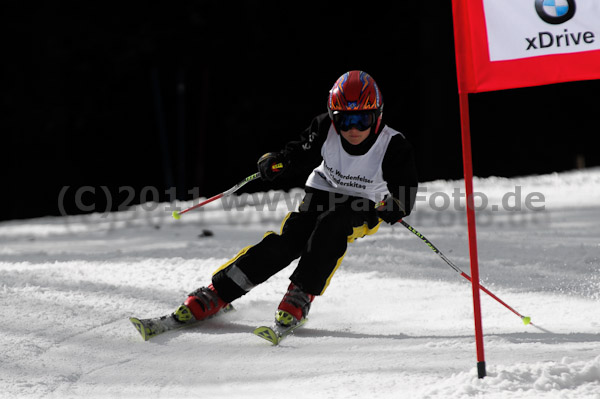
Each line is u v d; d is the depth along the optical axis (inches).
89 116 2878.9
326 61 2896.2
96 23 2869.1
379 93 507.8
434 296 637.3
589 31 403.5
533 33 406.6
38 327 528.7
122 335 523.2
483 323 538.3
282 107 2869.1
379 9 2842.0
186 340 513.7
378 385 386.6
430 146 2394.2
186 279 695.1
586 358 401.7
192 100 2864.2
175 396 408.2
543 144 2780.5
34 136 2901.1
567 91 2719.0
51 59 2861.7
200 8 2822.3
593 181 1563.7
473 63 408.8
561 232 967.6
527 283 673.0
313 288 515.8
